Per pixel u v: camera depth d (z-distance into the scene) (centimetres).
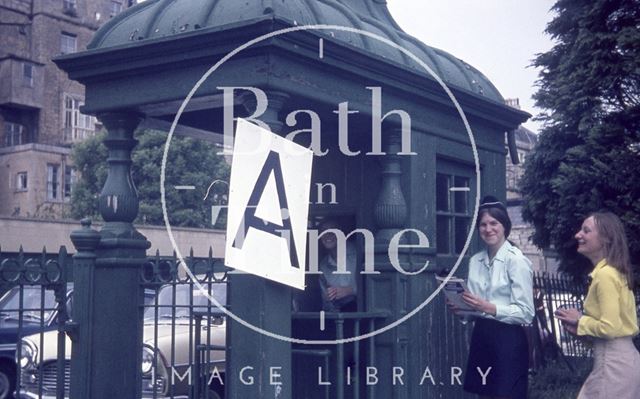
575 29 1062
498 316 439
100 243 462
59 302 429
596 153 874
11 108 3859
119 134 470
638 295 832
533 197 1066
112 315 454
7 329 953
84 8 4172
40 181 3619
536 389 807
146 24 447
